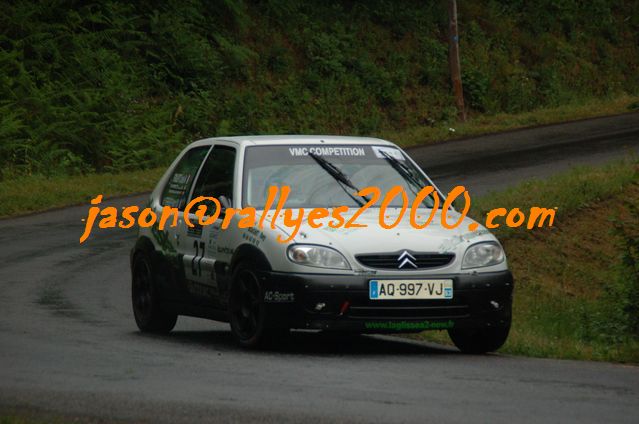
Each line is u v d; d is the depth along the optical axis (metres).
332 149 18.88
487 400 12.30
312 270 16.23
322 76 75.12
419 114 77.12
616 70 97.12
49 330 19.39
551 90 88.00
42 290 25.34
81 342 17.81
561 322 23.06
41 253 31.73
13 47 59.62
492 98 83.50
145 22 66.00
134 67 63.59
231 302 17.31
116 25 64.62
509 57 89.50
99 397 12.35
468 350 17.69
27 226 37.69
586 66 94.12
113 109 59.03
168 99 64.19
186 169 20.14
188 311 19.03
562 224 34.50
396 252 16.45
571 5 98.62
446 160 53.16
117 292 25.41
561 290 29.14
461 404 12.02
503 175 47.31
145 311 20.11
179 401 12.11
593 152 53.31
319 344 18.11
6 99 55.84
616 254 32.25
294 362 15.46
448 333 19.05
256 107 67.56
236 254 17.20
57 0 62.91
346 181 18.23
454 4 77.38
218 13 73.31
